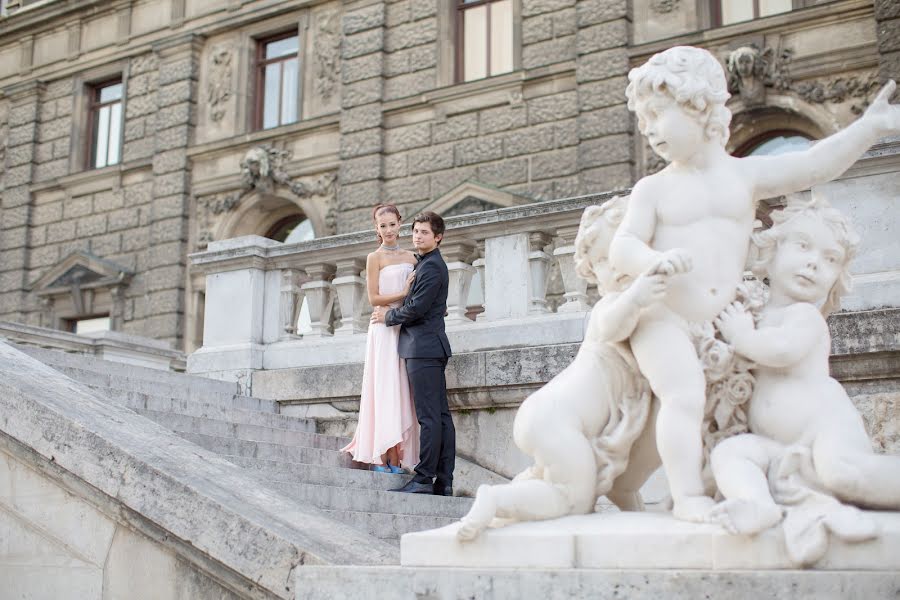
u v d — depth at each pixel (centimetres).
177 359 1658
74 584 493
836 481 314
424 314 696
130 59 2719
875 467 310
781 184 369
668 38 1916
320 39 2395
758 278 380
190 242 2512
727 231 361
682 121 358
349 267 869
